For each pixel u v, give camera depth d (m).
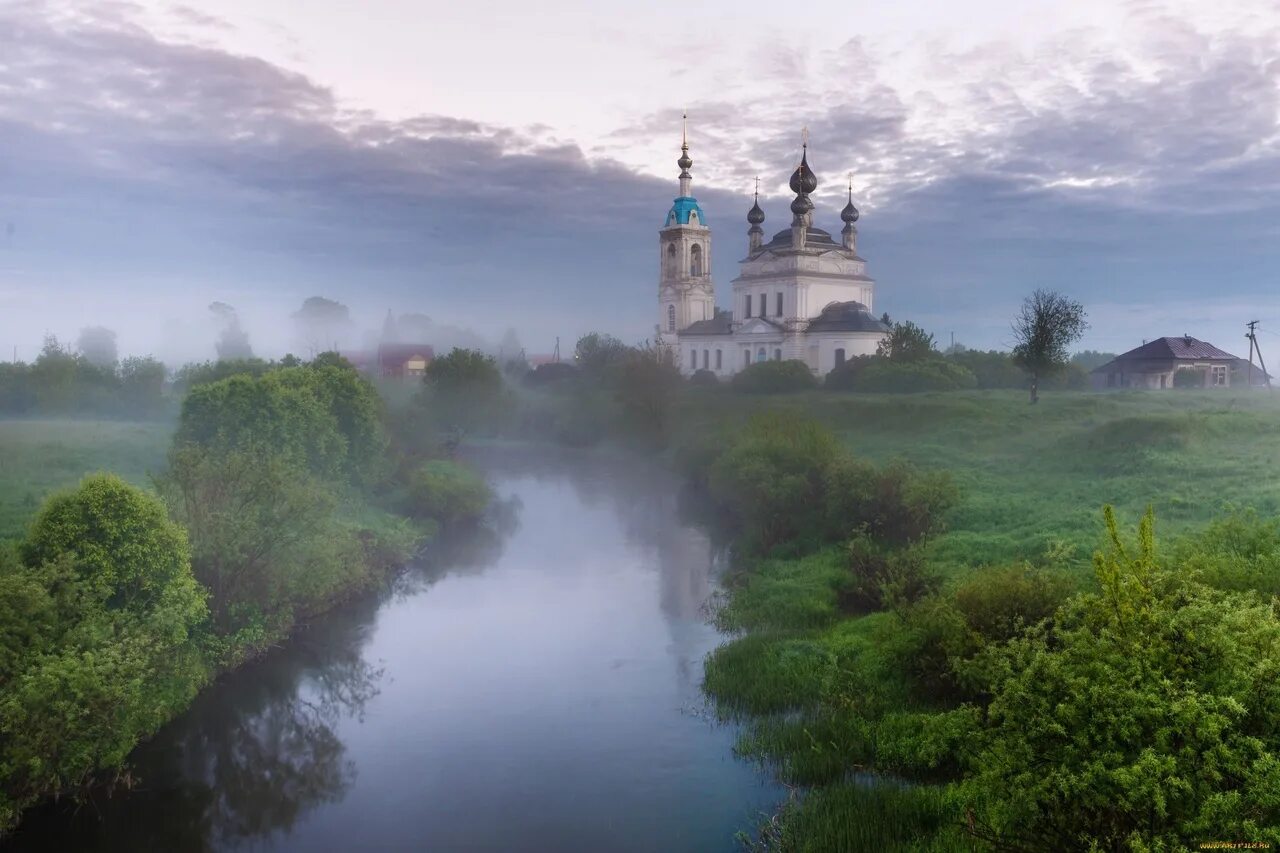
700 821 20.50
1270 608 13.02
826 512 42.81
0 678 20.08
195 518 30.33
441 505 53.53
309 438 46.44
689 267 144.00
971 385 96.19
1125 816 11.93
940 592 26.33
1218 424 52.16
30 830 21.06
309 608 35.31
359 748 24.97
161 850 20.55
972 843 15.61
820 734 23.08
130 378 76.31
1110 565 13.72
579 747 24.50
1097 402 72.56
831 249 125.94
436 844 20.27
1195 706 11.34
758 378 103.38
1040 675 13.44
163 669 24.89
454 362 92.81
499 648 32.75
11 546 24.84
